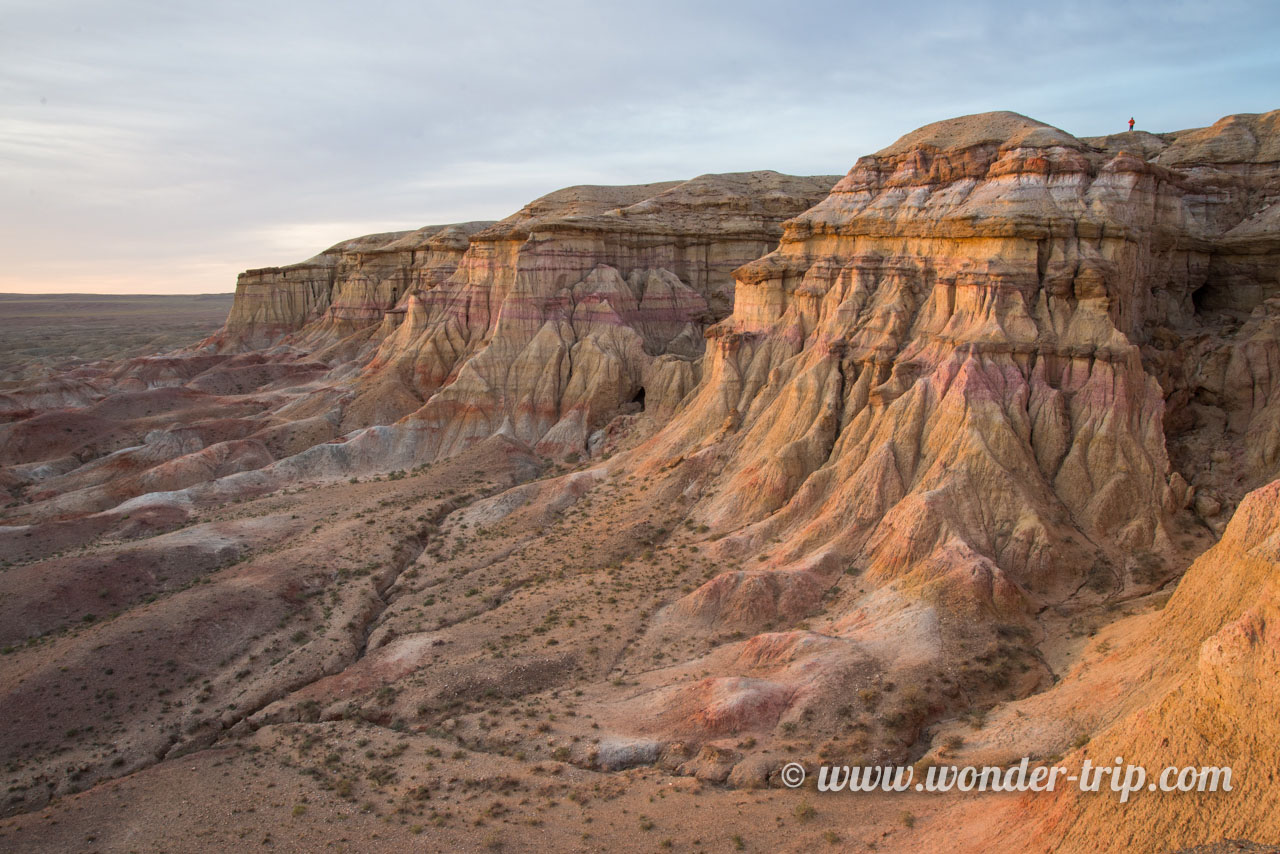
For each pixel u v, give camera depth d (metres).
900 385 56.34
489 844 28.98
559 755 35.22
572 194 118.44
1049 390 51.66
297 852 29.50
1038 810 24.44
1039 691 36.34
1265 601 22.09
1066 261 54.47
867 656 38.88
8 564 60.94
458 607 52.25
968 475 48.44
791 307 70.94
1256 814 19.78
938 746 32.75
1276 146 66.06
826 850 26.92
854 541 49.69
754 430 63.91
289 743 38.28
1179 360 57.47
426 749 36.53
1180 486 48.75
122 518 68.81
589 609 49.12
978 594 41.62
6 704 41.09
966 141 63.25
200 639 47.66
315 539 62.84
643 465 69.50
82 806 33.59
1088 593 43.47
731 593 46.59
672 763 34.06
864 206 68.50
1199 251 64.50
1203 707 22.16
